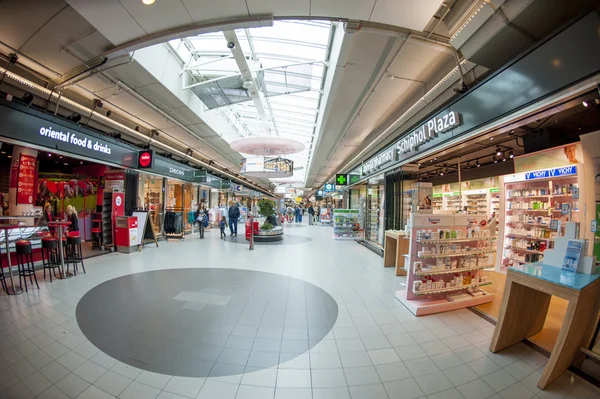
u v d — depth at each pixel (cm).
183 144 925
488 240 386
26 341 250
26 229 509
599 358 205
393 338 271
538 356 241
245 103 763
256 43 486
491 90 285
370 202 930
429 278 363
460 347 255
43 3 279
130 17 256
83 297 370
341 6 246
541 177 480
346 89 489
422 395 190
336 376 209
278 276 500
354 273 533
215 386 195
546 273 233
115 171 725
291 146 711
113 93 501
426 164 795
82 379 199
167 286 427
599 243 376
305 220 2488
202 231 1034
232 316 317
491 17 234
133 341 254
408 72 421
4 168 694
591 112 417
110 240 727
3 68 384
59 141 489
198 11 250
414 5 241
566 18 215
